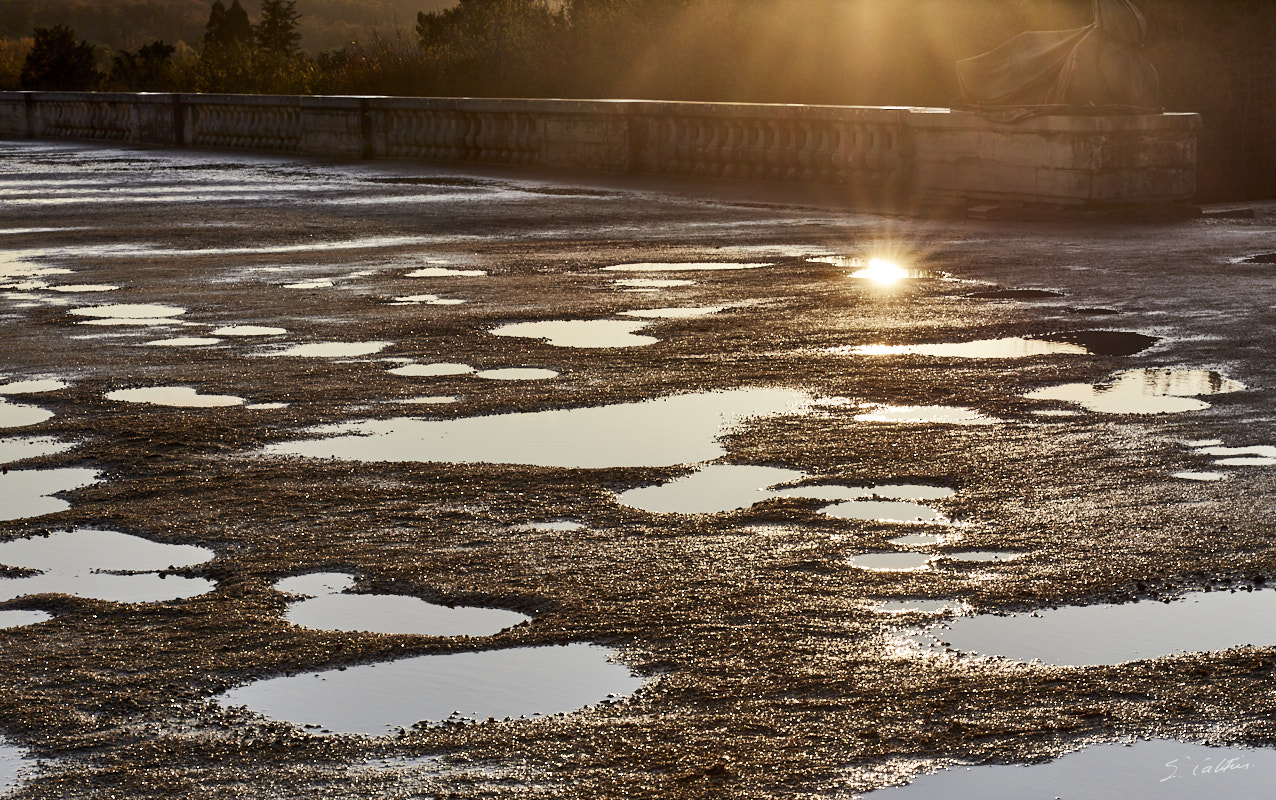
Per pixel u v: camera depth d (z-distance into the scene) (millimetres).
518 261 16156
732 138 28797
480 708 4219
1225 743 3926
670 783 3705
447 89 47000
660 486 6770
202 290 13984
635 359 10164
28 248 17969
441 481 6902
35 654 4719
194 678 4496
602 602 5160
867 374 9531
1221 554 5609
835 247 17266
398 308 12695
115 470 7234
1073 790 3650
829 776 3742
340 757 3889
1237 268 14922
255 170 34000
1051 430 7840
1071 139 20359
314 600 5258
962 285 13836
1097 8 20703
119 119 49000
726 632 4840
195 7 166750
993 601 5117
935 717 4113
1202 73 29734
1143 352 10211
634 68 40750
